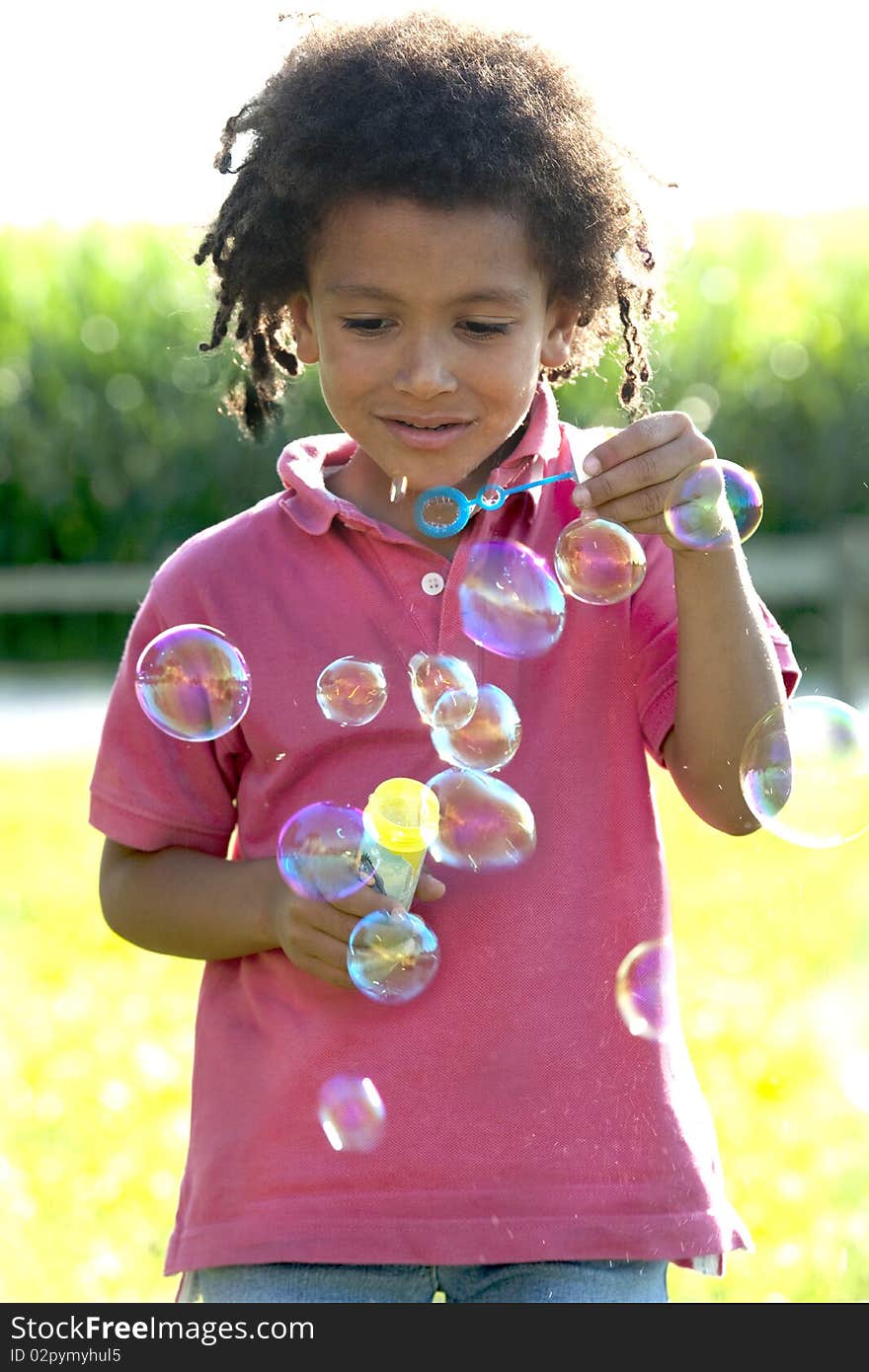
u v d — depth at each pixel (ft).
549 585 6.39
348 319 6.33
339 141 6.30
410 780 6.20
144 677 6.54
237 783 6.96
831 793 6.52
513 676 6.59
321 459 7.11
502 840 6.16
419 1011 6.24
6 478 35.65
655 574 6.77
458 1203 6.13
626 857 6.47
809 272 35.12
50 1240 9.86
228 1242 6.26
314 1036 6.31
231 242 7.31
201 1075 6.60
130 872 6.86
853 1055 8.05
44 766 23.65
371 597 6.66
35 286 35.76
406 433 6.33
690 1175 6.28
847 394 34.60
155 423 35.73
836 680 25.81
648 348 7.72
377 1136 6.17
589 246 6.79
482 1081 6.20
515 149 6.36
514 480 6.79
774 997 13.16
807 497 34.76
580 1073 6.22
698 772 6.46
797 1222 9.76
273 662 6.68
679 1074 6.43
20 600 29.53
